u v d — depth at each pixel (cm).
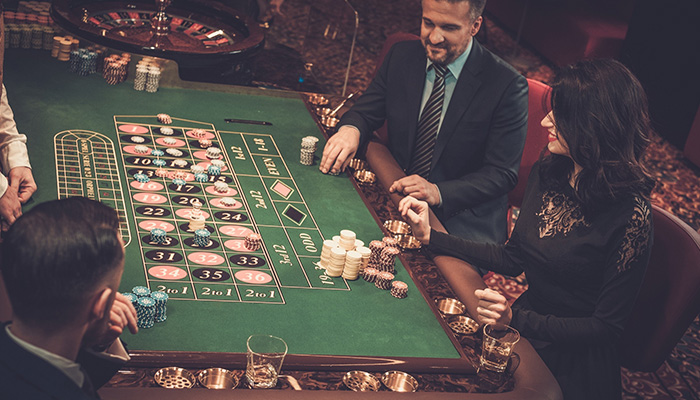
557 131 243
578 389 239
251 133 334
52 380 120
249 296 220
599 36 769
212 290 220
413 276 246
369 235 267
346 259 237
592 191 238
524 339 219
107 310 133
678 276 258
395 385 192
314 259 247
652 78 718
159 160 291
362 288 236
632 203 234
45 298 122
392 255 244
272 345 182
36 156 278
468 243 267
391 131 347
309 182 300
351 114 343
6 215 233
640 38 737
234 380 182
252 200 278
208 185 283
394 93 344
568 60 804
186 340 195
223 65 425
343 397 179
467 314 230
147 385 176
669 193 589
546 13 849
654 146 677
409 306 230
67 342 128
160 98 352
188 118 337
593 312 242
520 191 381
